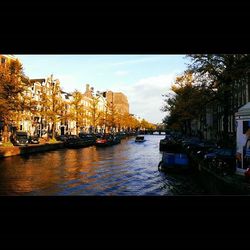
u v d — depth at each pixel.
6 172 18.59
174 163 18.94
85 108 85.50
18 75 29.25
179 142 42.28
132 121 132.38
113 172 19.27
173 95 43.97
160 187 14.04
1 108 27.38
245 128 14.98
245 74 19.70
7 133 36.62
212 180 15.67
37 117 56.28
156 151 38.50
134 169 20.78
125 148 44.84
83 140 49.19
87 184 14.88
